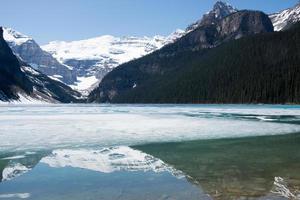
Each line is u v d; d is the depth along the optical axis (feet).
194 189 36.52
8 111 239.91
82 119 145.18
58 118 151.64
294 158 55.62
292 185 37.99
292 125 116.16
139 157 57.06
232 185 38.09
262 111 233.14
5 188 37.88
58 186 38.45
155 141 77.41
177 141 77.77
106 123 123.65
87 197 34.22
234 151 63.41
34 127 106.42
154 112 221.25
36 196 34.81
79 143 73.31
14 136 83.92
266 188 36.73
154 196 34.24
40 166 49.60
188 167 48.47
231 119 147.13
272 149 65.57
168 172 45.21
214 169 47.03
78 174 44.45
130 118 153.48
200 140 79.46
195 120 140.46
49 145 70.23
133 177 42.45
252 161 52.90
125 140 78.48
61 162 52.65
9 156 58.03
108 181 40.42
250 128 106.32
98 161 53.36
